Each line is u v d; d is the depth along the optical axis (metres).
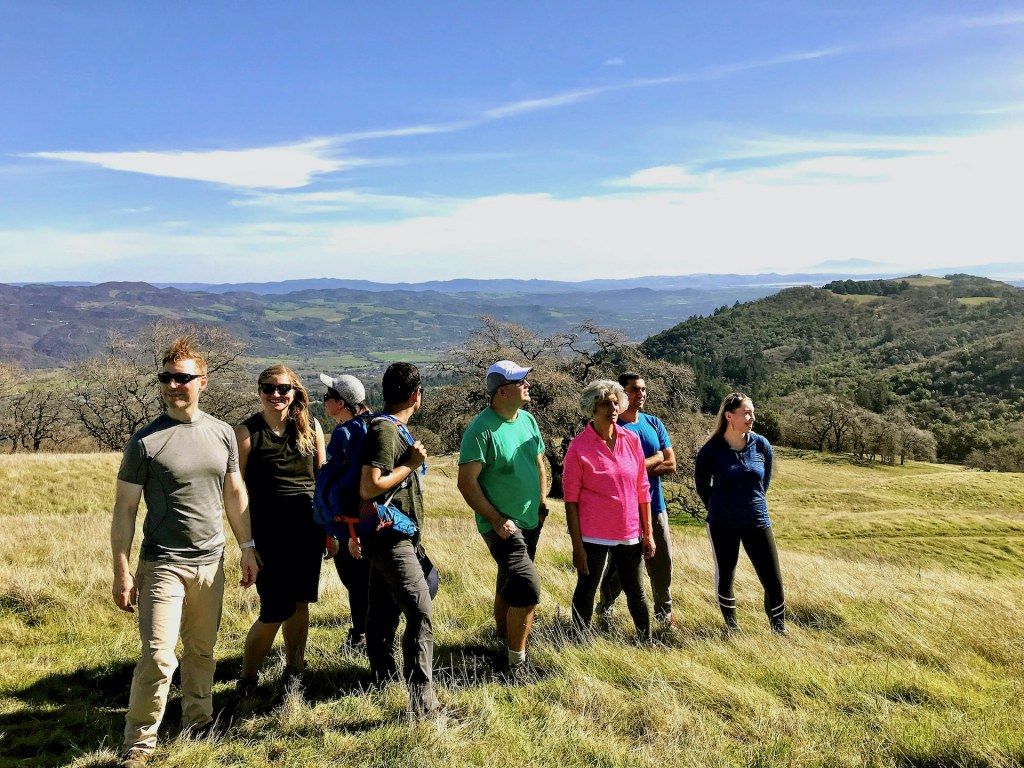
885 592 6.02
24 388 42.12
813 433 89.75
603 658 4.12
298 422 3.90
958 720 3.15
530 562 4.05
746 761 2.90
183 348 3.21
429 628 3.60
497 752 2.95
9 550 7.12
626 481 4.50
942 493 46.03
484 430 4.03
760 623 5.11
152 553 3.15
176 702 3.73
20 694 3.78
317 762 2.96
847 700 3.54
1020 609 5.53
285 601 3.79
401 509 3.72
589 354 38.31
